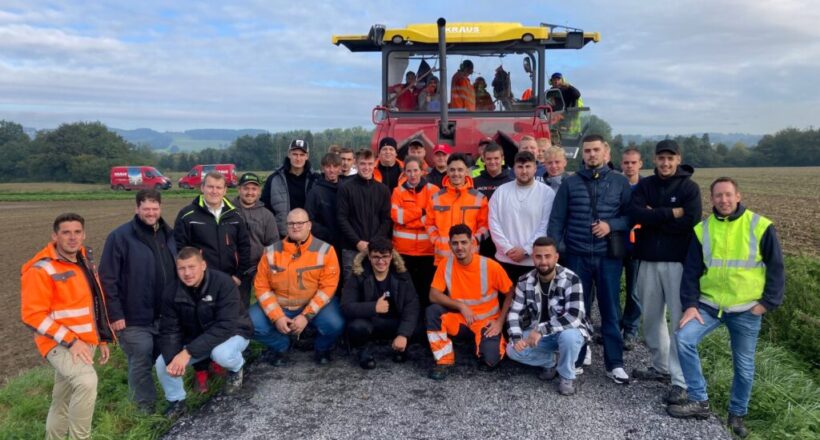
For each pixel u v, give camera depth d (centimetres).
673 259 507
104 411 500
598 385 538
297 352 632
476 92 781
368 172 611
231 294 515
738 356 460
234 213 577
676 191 500
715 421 469
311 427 462
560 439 440
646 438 442
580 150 882
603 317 543
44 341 443
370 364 579
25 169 8931
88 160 8531
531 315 547
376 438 443
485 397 513
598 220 525
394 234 636
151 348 505
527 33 751
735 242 451
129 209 3019
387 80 783
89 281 463
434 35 753
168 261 521
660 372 544
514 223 579
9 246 1759
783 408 491
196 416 488
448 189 600
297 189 688
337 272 579
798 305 705
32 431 487
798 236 1736
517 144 744
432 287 572
